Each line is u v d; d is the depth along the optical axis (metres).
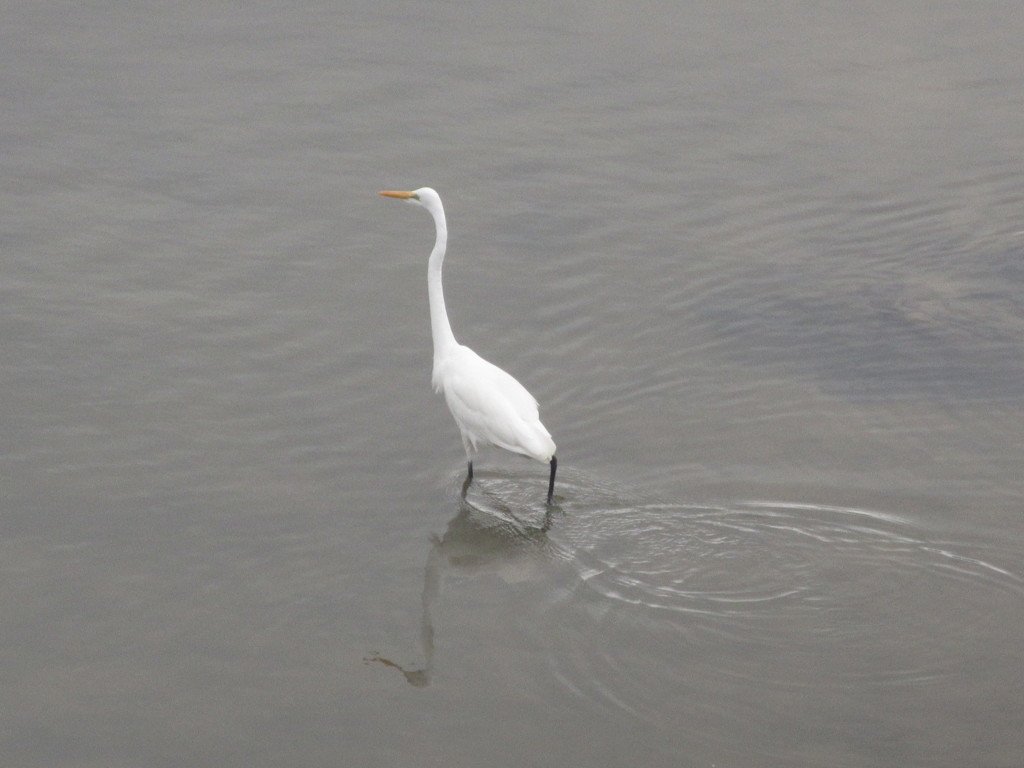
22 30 25.66
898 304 17.69
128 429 14.58
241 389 15.50
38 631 11.36
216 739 10.11
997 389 15.55
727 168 21.70
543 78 24.50
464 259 18.78
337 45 25.56
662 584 12.02
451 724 10.24
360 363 16.17
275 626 11.52
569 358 16.56
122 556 12.45
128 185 20.48
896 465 14.06
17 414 14.74
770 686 10.60
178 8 27.06
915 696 10.48
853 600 11.73
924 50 26.11
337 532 12.95
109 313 17.03
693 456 14.40
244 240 19.03
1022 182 21.33
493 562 12.46
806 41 26.41
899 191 21.03
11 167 20.84
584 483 13.90
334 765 9.81
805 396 15.61
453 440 14.76
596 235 19.56
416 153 21.78
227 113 22.91
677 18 27.27
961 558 12.35
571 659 10.98
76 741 10.08
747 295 18.05
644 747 9.94
